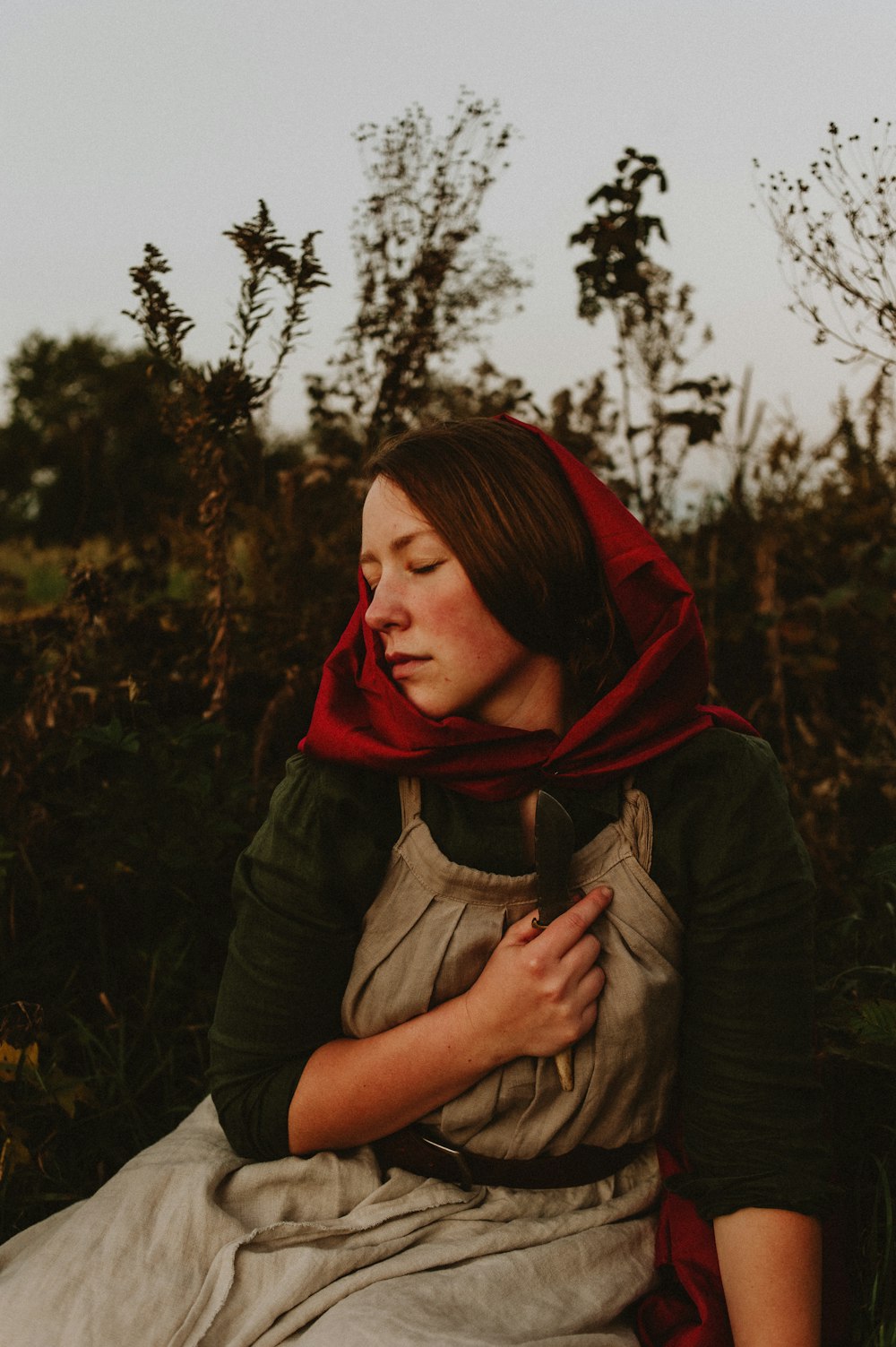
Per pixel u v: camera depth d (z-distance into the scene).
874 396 3.48
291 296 2.23
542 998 1.09
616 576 1.17
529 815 1.17
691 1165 1.22
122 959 2.14
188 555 3.26
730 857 1.16
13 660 2.82
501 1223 1.18
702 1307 1.15
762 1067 1.17
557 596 1.16
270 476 3.60
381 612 1.12
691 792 1.18
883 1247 1.51
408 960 1.16
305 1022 1.20
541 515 1.14
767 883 1.17
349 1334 1.00
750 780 1.18
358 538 3.21
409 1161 1.22
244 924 1.22
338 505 3.38
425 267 3.21
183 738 2.19
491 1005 1.11
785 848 1.18
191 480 2.54
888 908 2.13
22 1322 1.09
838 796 2.66
